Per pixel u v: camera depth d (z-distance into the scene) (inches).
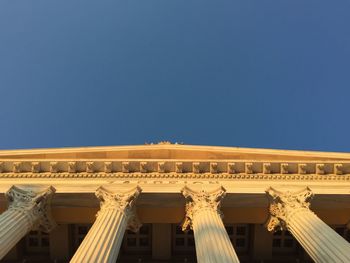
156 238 1353.3
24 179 1277.1
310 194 1141.1
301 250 1374.3
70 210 1226.6
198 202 1123.3
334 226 1338.6
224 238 919.7
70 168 1298.0
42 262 1368.1
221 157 1390.3
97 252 839.1
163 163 1301.7
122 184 1221.7
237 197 1192.8
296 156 1354.6
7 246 923.4
